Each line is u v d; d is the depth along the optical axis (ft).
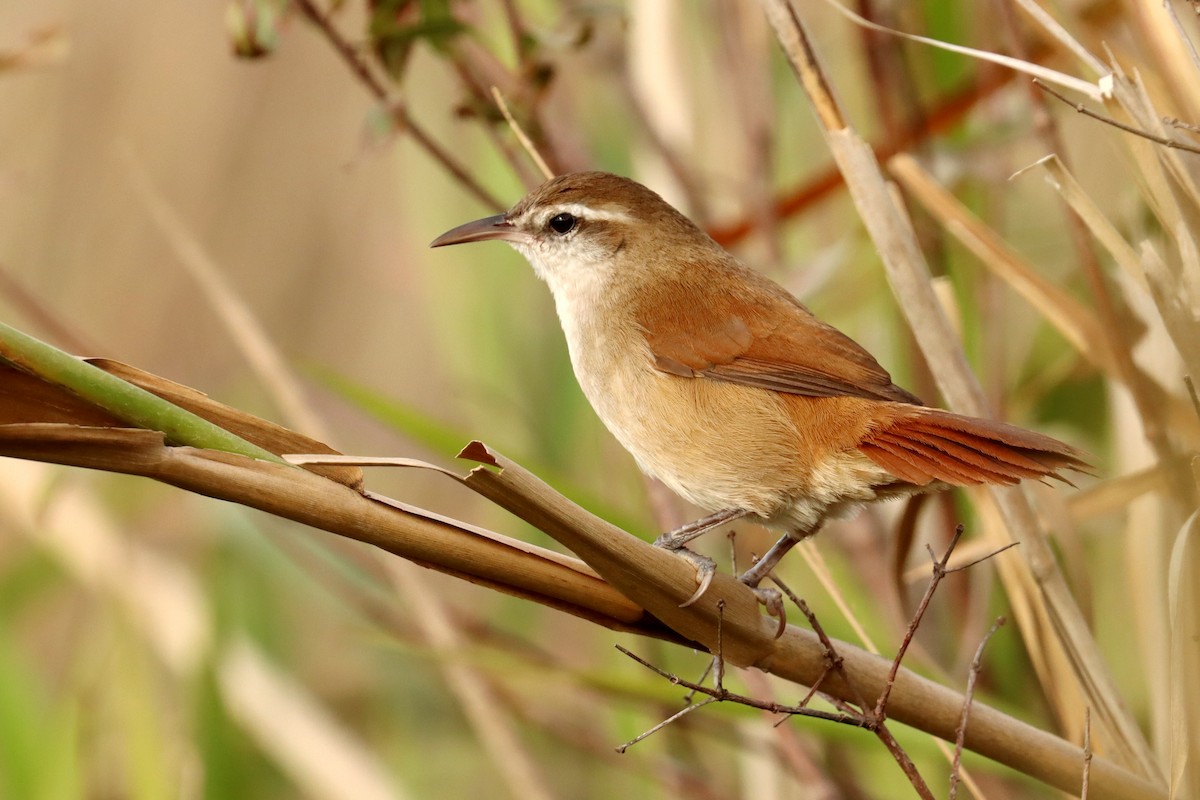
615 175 28.81
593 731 34.78
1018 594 23.26
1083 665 22.22
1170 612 20.06
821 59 23.45
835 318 33.71
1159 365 23.91
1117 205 30.91
